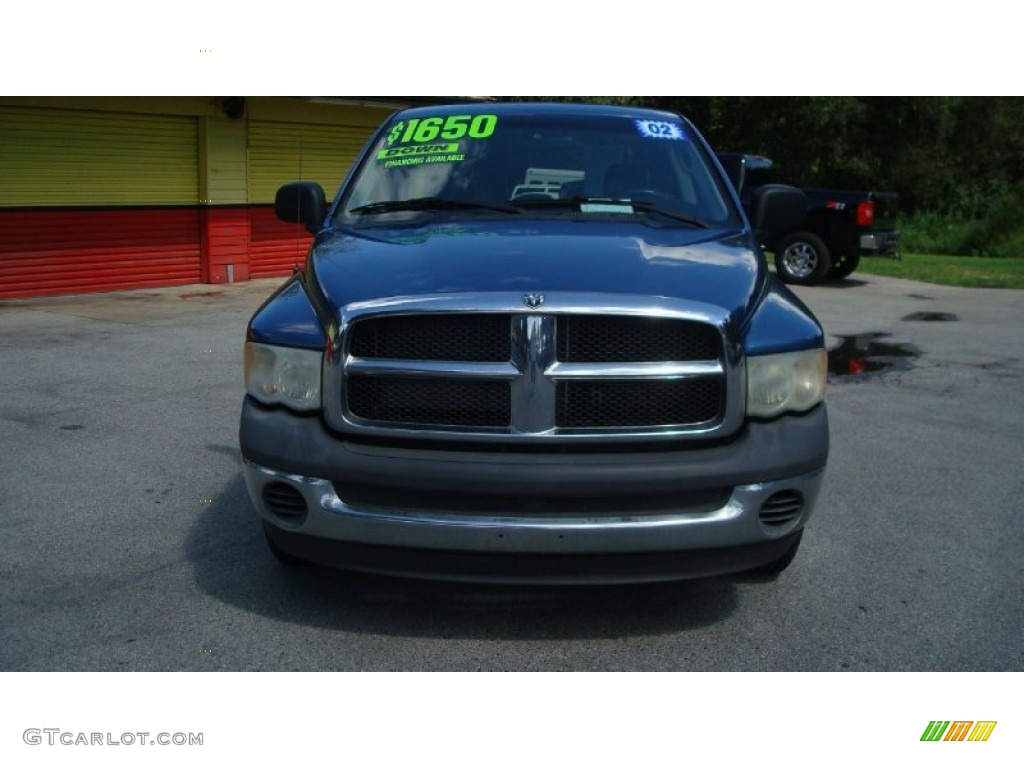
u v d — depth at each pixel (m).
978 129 31.47
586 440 3.21
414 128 4.93
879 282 17.09
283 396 3.39
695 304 3.27
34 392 7.39
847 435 6.54
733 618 3.74
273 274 16.31
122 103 13.59
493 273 3.42
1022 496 5.28
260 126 15.70
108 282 13.98
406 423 3.26
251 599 3.84
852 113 29.03
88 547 4.34
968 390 8.05
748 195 15.72
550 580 3.26
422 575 3.31
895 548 4.49
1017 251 25.95
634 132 4.85
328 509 3.29
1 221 12.66
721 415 3.27
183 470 5.49
